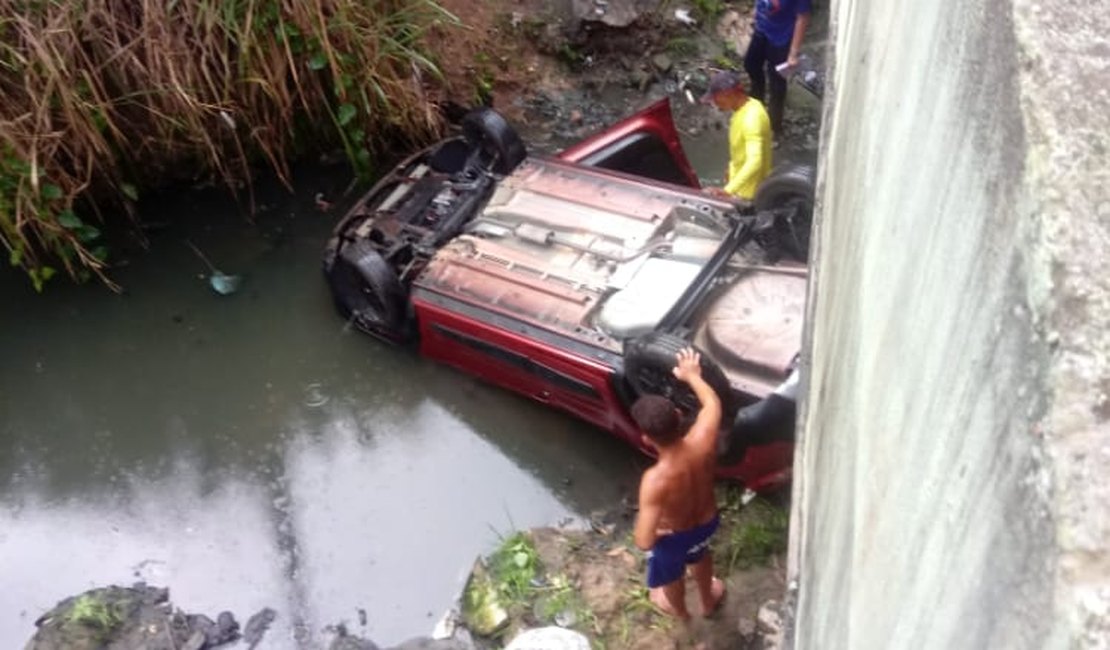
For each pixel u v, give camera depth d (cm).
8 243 659
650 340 485
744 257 550
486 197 621
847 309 232
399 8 686
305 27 645
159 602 523
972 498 105
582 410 554
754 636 471
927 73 159
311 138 727
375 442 592
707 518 434
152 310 664
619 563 512
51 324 657
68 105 608
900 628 127
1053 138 101
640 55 800
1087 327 91
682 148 731
